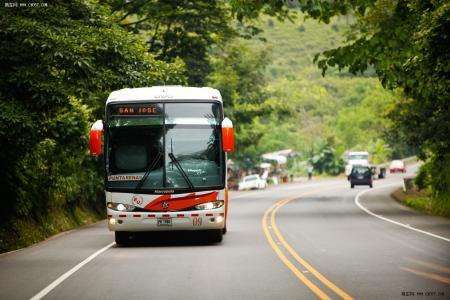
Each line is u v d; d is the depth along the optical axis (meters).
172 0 85.88
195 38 92.81
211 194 42.47
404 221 63.31
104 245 45.31
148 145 42.69
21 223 51.03
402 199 105.06
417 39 46.59
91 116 67.50
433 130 81.75
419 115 83.56
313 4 44.78
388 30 46.59
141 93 43.53
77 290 26.81
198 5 87.25
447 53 48.12
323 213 76.19
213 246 42.69
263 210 82.44
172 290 26.52
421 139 83.81
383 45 46.25
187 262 35.00
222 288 26.84
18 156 49.09
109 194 42.66
